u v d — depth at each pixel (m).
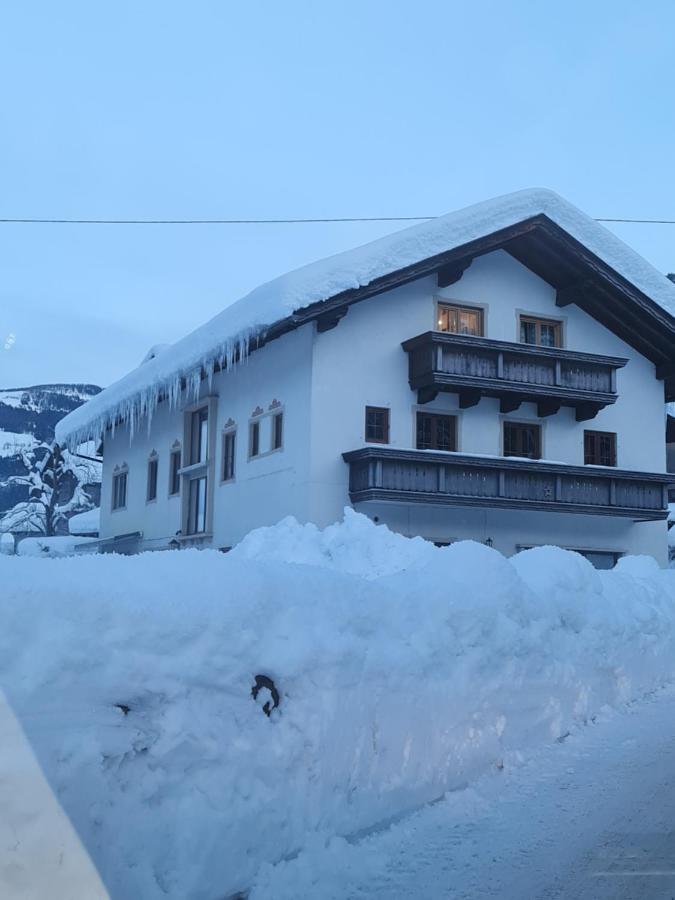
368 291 19.83
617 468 23.52
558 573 8.60
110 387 28.73
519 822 5.38
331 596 5.22
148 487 28.20
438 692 5.92
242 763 4.20
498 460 21.03
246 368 22.95
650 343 24.39
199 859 3.87
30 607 3.51
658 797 5.89
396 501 19.75
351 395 20.52
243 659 4.34
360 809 5.00
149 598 3.98
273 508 21.12
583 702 7.96
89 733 3.59
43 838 3.35
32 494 52.28
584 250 22.22
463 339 20.81
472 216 20.86
